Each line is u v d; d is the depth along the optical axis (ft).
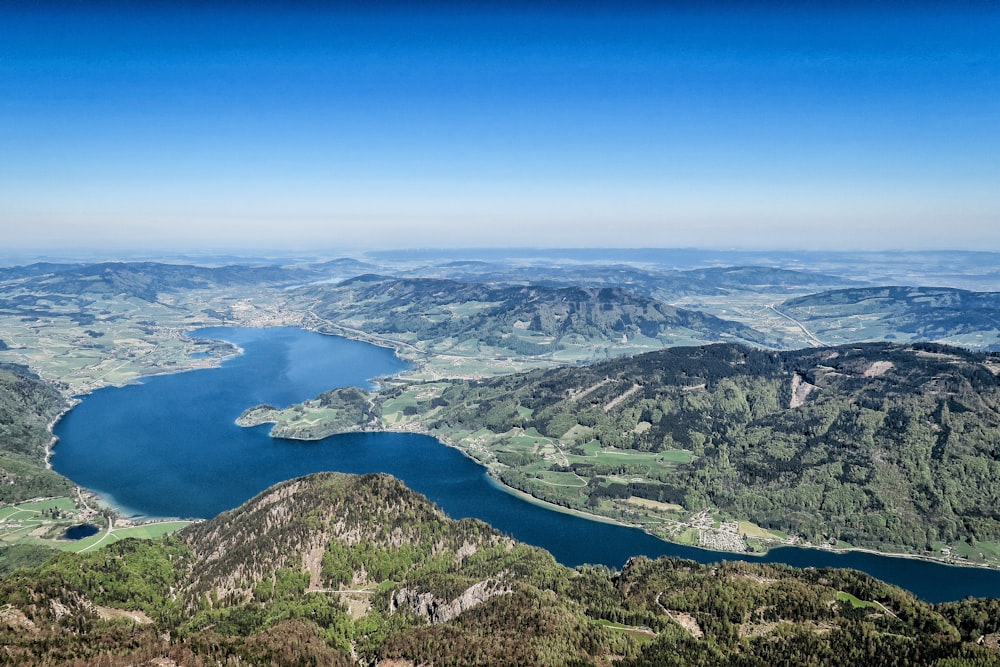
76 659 614.34
